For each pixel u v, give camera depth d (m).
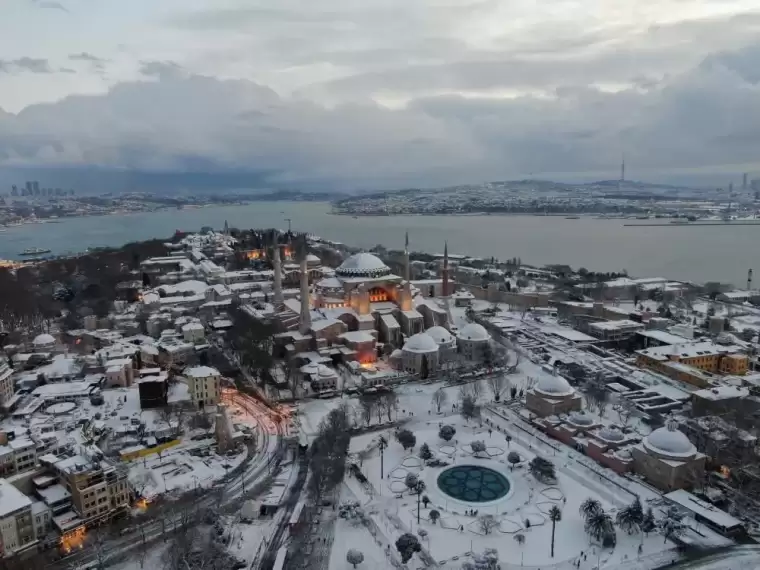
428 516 187.75
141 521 184.00
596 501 185.62
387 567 163.12
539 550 170.38
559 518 177.75
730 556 166.25
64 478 183.00
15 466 190.12
